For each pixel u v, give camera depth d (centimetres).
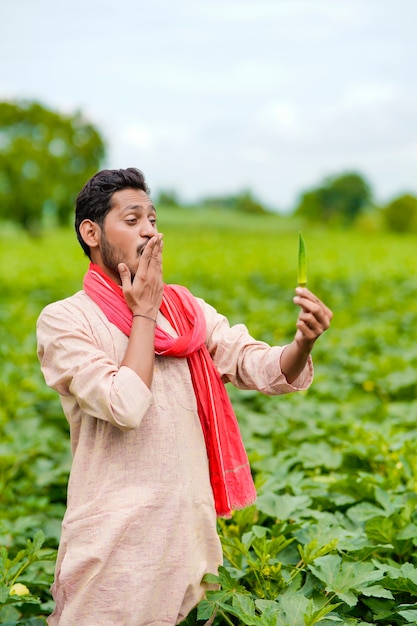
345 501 428
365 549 346
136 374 268
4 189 4981
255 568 330
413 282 1611
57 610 289
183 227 6288
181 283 1697
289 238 4141
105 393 265
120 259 287
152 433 279
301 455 506
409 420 630
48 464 555
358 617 333
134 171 294
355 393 739
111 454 279
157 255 280
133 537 271
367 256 2334
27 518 443
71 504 283
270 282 1738
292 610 292
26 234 5725
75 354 276
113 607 269
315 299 271
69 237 5162
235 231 5984
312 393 736
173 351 285
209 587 296
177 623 283
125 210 286
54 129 5228
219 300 1349
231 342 300
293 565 349
